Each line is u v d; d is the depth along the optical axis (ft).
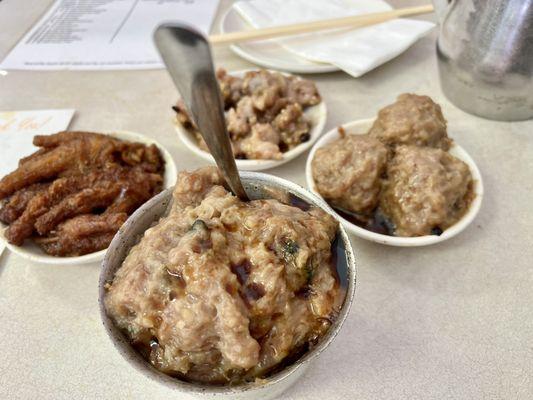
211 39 1.06
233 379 0.42
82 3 1.30
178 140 0.90
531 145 0.85
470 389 0.54
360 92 1.00
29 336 0.61
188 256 0.42
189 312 0.40
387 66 1.07
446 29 0.86
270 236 0.45
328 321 0.45
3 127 0.93
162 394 0.54
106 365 0.57
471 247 0.69
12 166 0.85
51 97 1.02
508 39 0.76
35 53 1.13
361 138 0.72
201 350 0.42
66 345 0.60
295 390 0.54
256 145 0.80
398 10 1.13
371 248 0.69
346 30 1.11
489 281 0.65
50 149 0.80
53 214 0.68
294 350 0.44
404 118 0.73
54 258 0.64
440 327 0.60
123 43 1.14
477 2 0.78
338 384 0.55
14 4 1.33
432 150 0.70
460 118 0.91
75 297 0.65
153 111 0.98
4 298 0.66
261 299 0.42
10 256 0.71
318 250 0.46
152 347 0.44
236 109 0.89
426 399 0.53
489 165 0.82
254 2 1.20
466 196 0.70
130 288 0.43
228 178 0.48
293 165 0.84
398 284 0.65
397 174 0.69
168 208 0.54
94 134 0.80
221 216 0.46
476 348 0.57
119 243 0.49
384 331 0.60
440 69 0.92
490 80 0.82
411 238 0.64
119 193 0.71
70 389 0.55
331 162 0.70
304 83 0.92
